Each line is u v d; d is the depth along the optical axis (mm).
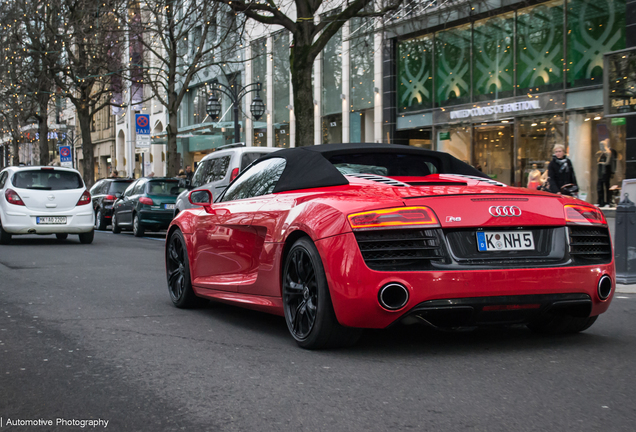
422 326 5117
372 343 4535
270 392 3406
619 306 6250
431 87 22406
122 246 14148
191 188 13688
